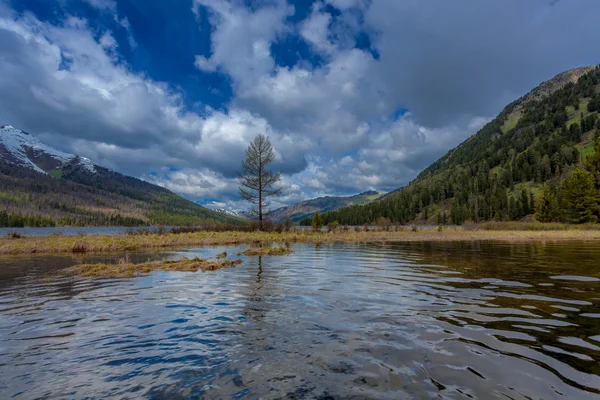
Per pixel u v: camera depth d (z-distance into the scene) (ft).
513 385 11.12
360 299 24.17
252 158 131.54
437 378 11.66
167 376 11.98
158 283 31.40
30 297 25.72
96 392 10.82
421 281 31.45
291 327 17.66
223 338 16.03
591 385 11.07
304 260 50.44
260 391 10.77
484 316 19.54
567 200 189.16
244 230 135.54
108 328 17.80
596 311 20.43
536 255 54.19
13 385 11.35
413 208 485.15
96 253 63.82
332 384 11.23
